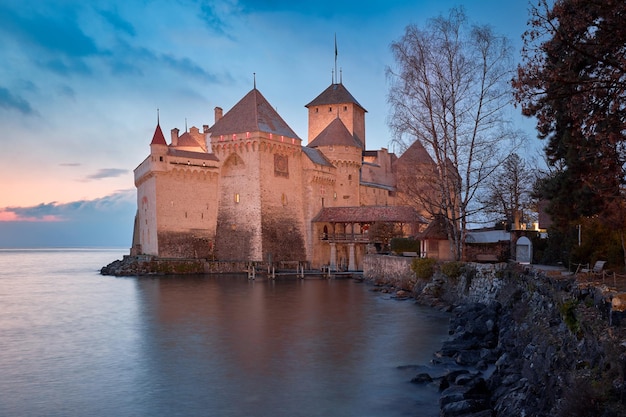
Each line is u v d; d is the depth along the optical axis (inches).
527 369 764.6
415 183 2000.5
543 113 757.3
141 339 1306.6
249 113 3654.0
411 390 885.2
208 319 1596.9
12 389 909.8
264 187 3540.8
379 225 3371.1
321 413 786.8
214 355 1134.4
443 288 1892.2
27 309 1852.9
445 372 975.6
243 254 3528.5
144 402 841.5
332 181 4040.4
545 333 801.6
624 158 719.7
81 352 1173.1
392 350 1172.5
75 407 821.2
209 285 2691.9
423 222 3420.3
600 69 678.5
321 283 2802.7
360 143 4911.4
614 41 628.1
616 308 594.9
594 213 997.2
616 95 661.9
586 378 557.0
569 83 644.7
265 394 874.8
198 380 954.7
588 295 719.1
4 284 2910.9
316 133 4805.6
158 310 1796.3
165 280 2992.1
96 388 913.5
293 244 3710.6
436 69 1718.8
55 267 5032.0
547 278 1003.9
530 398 649.6
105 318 1636.3
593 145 727.1
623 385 496.4
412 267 2129.7
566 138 802.8
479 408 730.8
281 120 3863.2
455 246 1924.2
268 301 2025.1
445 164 1750.7
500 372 842.8
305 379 954.1
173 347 1214.3
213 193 3644.2
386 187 4702.3
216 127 3735.2
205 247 3585.1
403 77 1738.4
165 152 3393.2
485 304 1501.0
